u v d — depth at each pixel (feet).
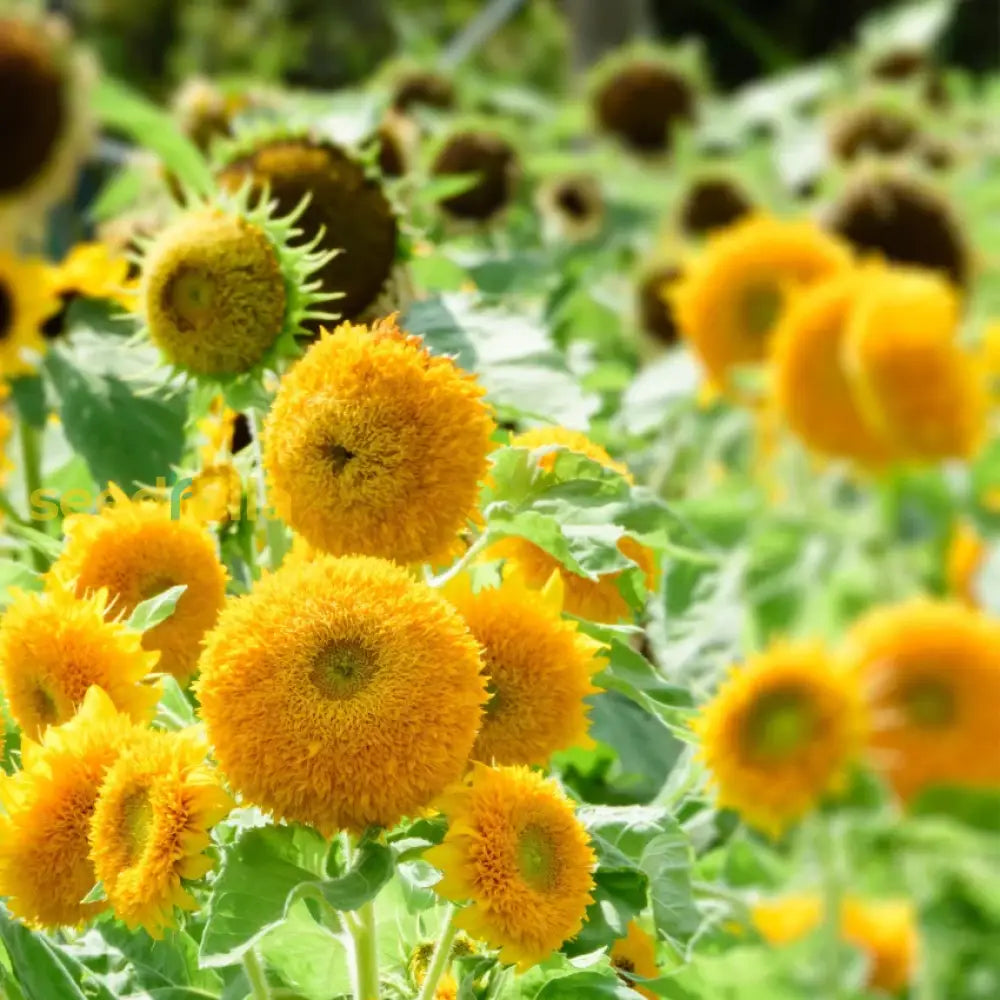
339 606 6.18
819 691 9.73
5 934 6.84
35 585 7.32
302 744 6.11
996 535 16.58
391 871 6.15
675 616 8.68
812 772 9.59
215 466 7.30
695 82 23.27
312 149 8.13
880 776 12.98
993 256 20.26
